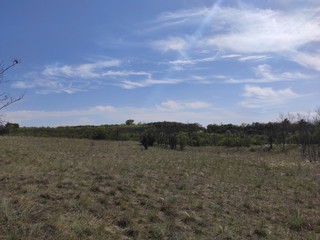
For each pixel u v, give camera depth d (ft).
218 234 29.30
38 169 46.39
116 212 30.66
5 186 34.42
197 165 72.28
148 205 34.22
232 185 52.29
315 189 53.93
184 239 27.07
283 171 76.02
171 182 48.85
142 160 72.64
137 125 233.55
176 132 178.91
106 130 178.81
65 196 32.99
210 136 180.14
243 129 211.82
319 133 131.03
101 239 24.07
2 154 63.26
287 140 158.51
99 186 38.78
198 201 37.99
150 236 26.73
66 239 23.04
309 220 36.35
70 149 93.45
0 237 21.49
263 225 33.24
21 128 206.18
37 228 23.47
